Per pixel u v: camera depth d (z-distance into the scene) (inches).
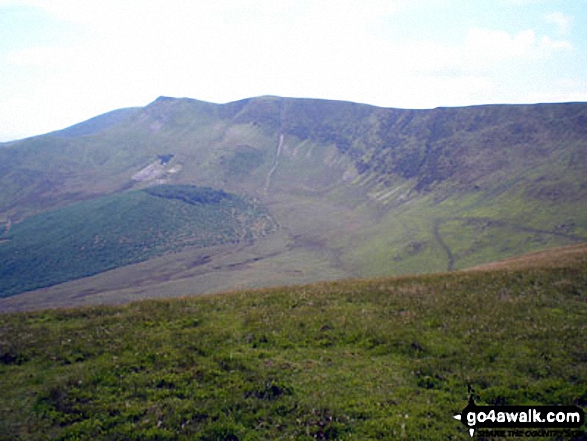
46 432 420.5
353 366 545.0
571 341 578.2
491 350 564.7
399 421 426.9
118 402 463.5
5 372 537.0
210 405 453.4
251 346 609.0
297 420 430.3
